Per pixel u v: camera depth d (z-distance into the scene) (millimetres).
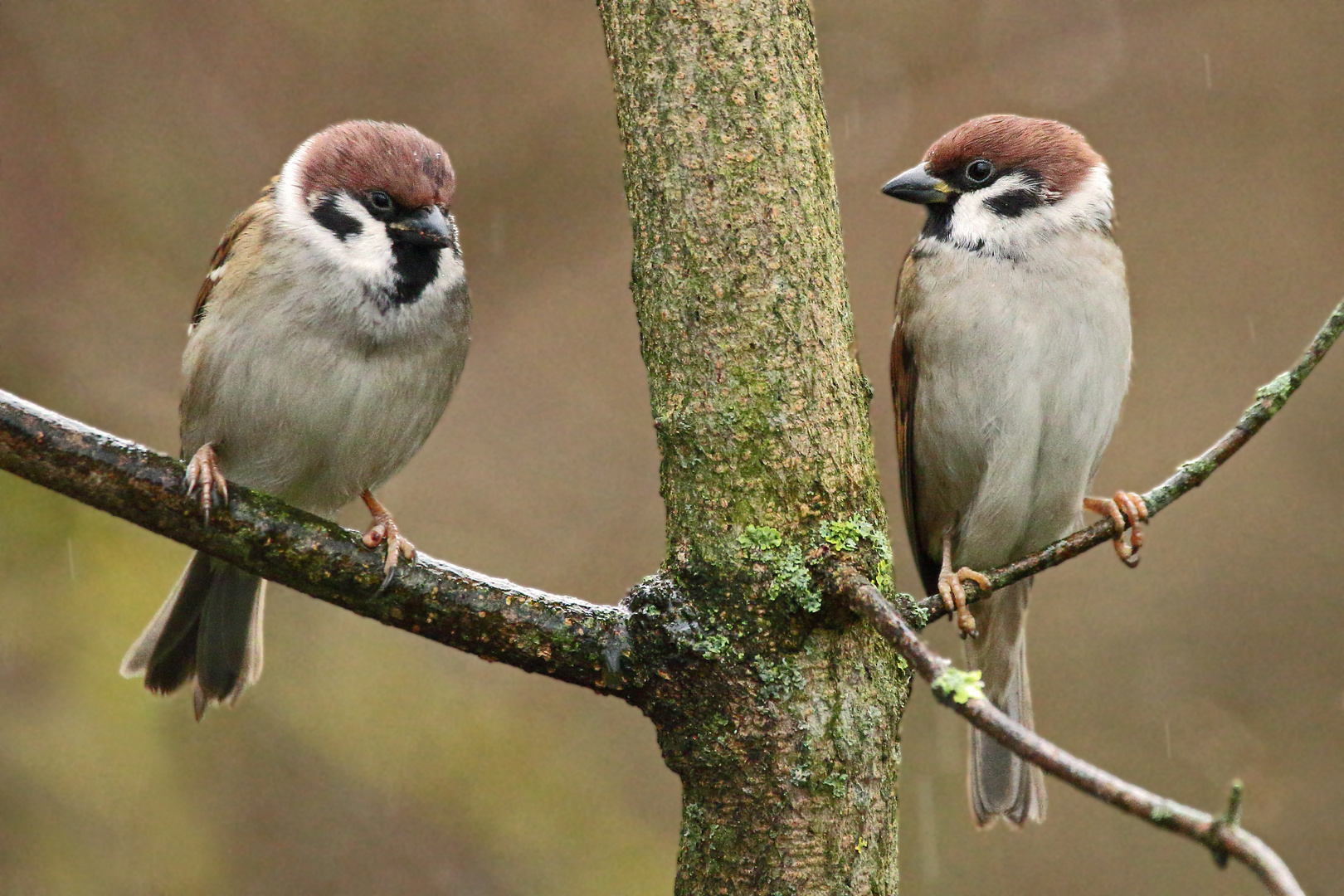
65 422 4871
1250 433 4969
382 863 10789
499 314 12922
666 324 4473
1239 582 12688
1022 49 13305
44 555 11281
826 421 4426
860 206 12711
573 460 12648
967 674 3836
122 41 12633
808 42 4574
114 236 12367
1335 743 12023
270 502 4926
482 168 12969
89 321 12156
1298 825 11688
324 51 12859
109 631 10984
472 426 12773
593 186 13031
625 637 4555
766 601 4340
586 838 11250
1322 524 12773
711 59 4449
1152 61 13320
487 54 13008
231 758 10930
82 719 10578
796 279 4434
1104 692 12500
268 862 10578
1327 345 4941
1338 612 12422
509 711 11961
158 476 4883
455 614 4750
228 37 12781
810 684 4344
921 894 11688
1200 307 13164
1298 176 13172
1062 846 11844
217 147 12617
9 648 10742
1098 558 13102
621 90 4570
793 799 4293
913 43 13234
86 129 12469
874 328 12359
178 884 10234
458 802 11211
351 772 11125
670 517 4512
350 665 11836
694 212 4434
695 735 4410
